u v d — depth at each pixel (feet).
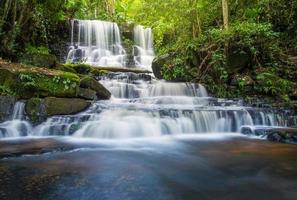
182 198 11.51
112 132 22.84
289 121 26.61
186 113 25.02
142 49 59.98
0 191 11.84
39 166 15.17
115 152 18.44
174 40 52.34
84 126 22.95
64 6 49.49
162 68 40.16
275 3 44.04
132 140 22.17
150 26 58.39
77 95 27.45
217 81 36.50
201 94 35.91
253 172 14.62
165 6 45.06
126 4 83.71
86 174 14.03
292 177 13.88
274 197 11.66
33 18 40.14
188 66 38.86
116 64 54.70
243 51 35.40
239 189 12.48
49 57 33.45
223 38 36.09
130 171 14.65
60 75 27.43
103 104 27.07
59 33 52.54
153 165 15.81
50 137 22.85
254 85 33.96
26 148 18.95
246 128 24.81
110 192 11.93
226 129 25.46
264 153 18.16
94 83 29.99
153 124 23.89
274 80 33.50
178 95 35.29
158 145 20.63
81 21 55.67
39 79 26.53
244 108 27.61
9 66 29.04
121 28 60.08
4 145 19.77
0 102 24.62
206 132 25.03
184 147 20.04
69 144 20.39
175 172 14.66
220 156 17.62
